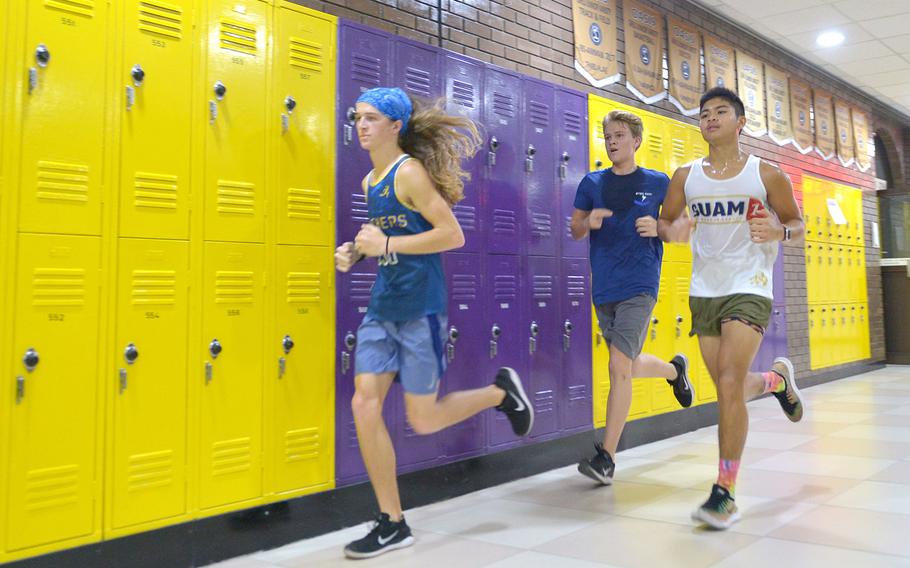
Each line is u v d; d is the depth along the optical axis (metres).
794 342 7.02
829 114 8.20
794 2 5.91
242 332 2.59
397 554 2.46
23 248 2.08
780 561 2.25
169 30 2.43
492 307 3.55
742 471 3.58
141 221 2.34
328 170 2.90
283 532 2.68
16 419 2.04
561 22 4.39
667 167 5.00
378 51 3.11
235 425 2.56
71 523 2.14
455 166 2.61
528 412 2.77
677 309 4.95
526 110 3.84
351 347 2.94
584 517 2.88
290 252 2.75
